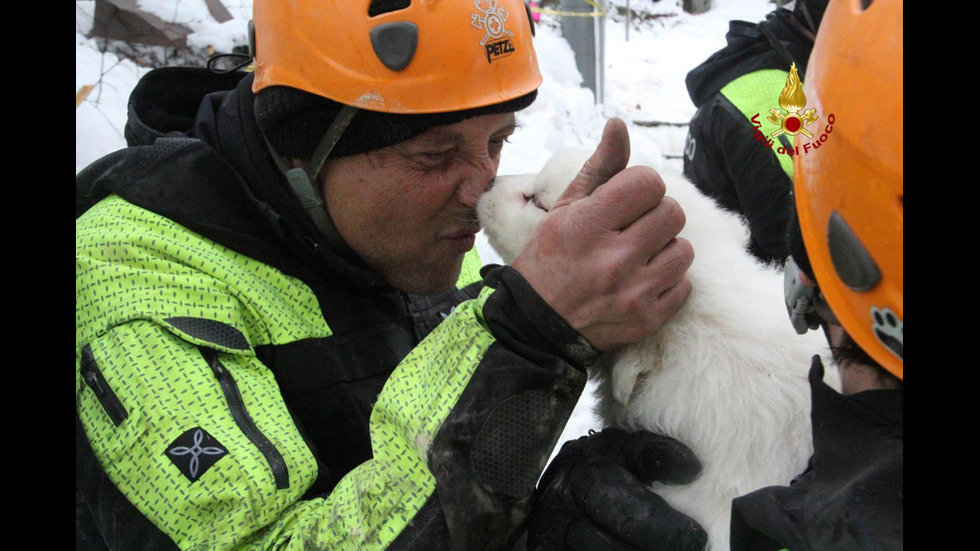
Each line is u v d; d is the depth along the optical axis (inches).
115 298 53.1
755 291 59.7
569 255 44.3
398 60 53.5
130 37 172.1
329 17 54.1
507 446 43.9
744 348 55.7
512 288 45.2
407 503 43.7
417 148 56.4
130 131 67.9
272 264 58.9
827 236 34.4
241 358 53.6
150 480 48.0
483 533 44.2
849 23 32.7
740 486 51.9
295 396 57.7
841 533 32.1
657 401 56.3
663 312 45.6
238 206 59.1
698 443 54.3
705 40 375.9
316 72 54.6
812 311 40.0
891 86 29.6
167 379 49.8
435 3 54.1
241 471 47.2
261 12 57.8
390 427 46.6
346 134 55.6
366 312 63.1
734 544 37.2
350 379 59.7
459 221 61.6
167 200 57.3
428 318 70.9
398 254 61.2
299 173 57.6
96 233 56.9
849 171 32.0
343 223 59.6
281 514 48.4
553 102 236.7
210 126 64.3
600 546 44.8
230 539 46.3
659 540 43.8
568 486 47.5
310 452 51.6
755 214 94.7
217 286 54.9
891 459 32.6
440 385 45.1
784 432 53.7
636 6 396.5
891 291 31.1
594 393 67.1
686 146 112.0
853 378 37.6
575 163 67.3
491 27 56.1
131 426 49.0
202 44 176.7
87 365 51.9
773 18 98.7
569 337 44.8
